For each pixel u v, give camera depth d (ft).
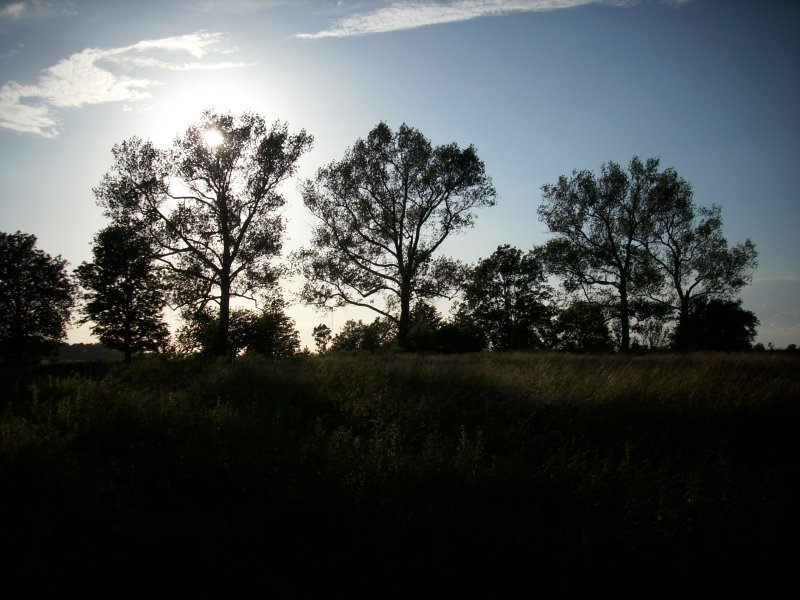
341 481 16.58
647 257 112.68
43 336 147.64
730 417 23.98
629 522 14.14
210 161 96.68
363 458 18.02
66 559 13.12
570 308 121.60
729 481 16.40
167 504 16.71
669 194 106.83
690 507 14.74
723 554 12.85
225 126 97.40
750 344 111.04
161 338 138.72
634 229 111.24
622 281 111.75
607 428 23.35
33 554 13.29
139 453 20.56
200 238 97.35
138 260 96.78
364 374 35.78
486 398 27.91
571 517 14.75
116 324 134.62
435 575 12.55
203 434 21.56
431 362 46.55
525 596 11.90
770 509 14.64
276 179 101.86
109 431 22.47
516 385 30.81
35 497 16.66
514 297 159.12
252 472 18.04
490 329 154.81
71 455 19.93
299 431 23.65
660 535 13.65
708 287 113.19
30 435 21.52
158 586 12.11
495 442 22.06
